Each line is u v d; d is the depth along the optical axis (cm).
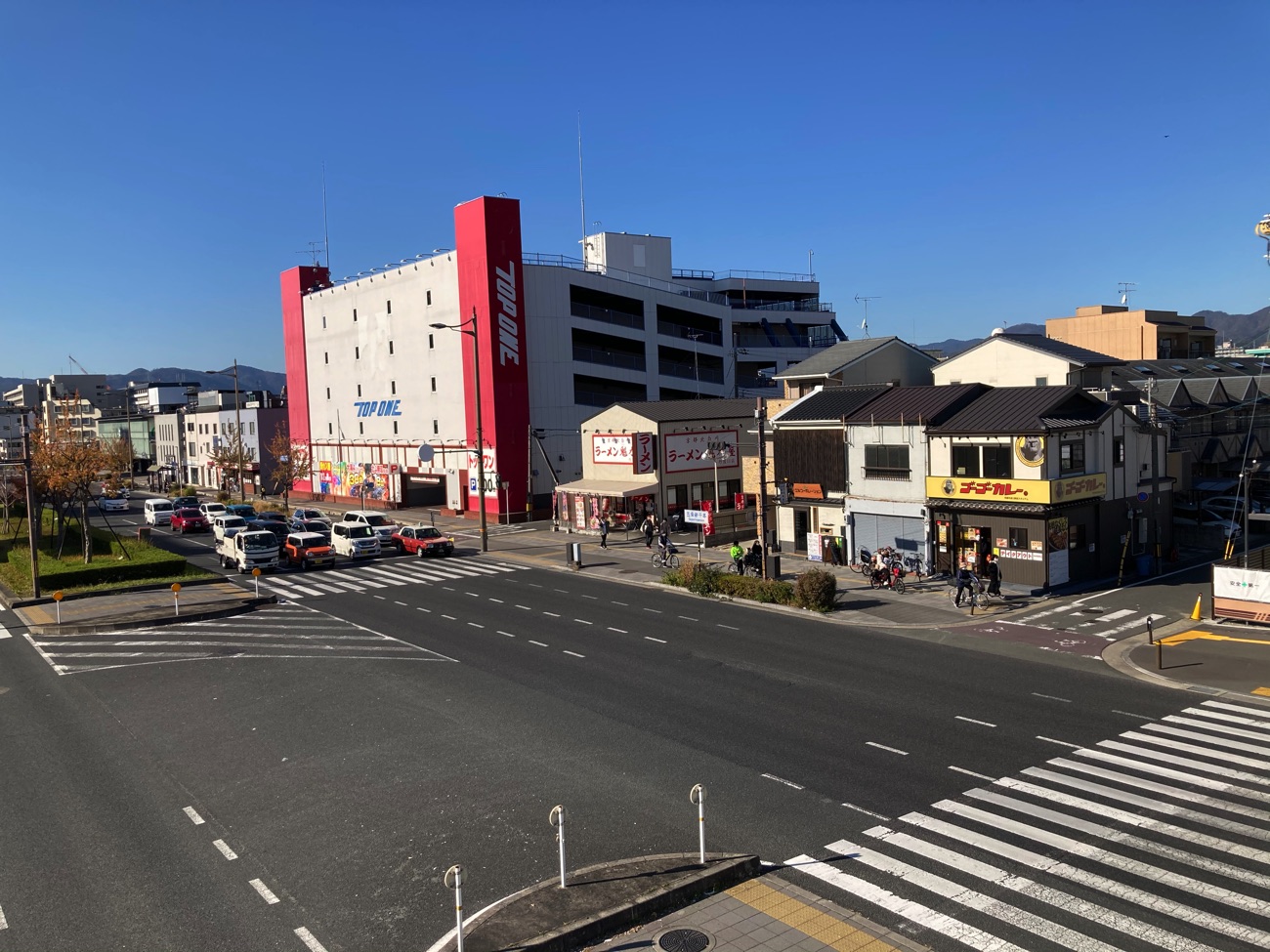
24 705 2161
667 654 2484
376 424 7694
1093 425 3234
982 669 2252
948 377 4672
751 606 3133
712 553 4375
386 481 7544
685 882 1135
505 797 1520
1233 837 1273
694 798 1216
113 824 1452
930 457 3397
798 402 4147
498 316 6134
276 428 9581
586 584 3738
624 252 8400
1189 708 1898
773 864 1237
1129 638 2520
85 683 2355
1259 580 2581
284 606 3406
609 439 5425
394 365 7350
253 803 1530
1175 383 4997
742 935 1037
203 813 1489
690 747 1733
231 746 1825
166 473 11044
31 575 3669
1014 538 3186
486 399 6212
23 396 18400
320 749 1794
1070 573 3194
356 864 1290
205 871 1282
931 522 3425
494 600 3434
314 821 1446
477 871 1253
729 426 5612
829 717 1891
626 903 1087
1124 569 3412
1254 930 1031
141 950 1074
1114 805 1397
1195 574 3406
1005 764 1590
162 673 2441
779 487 4016
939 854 1247
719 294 9588
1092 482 3244
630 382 7025
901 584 3244
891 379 4847
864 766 1598
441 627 2955
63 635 2977
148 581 3831
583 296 6744
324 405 8562
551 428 6475
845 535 3759
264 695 2195
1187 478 4369
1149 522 3578
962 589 2927
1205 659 2266
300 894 1205
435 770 1656
